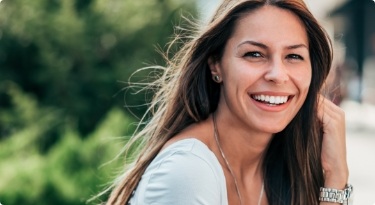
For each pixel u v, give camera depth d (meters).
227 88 2.77
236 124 2.86
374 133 15.17
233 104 2.76
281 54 2.70
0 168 6.56
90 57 10.77
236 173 2.96
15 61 10.91
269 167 3.10
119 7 10.95
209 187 2.62
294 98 2.77
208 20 2.85
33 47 10.88
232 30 2.74
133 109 10.37
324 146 3.17
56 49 10.79
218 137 2.91
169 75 3.26
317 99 2.98
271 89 2.70
